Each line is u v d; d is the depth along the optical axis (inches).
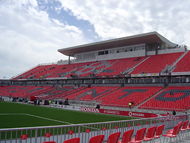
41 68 3127.5
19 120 886.4
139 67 1744.6
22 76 2984.7
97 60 2440.9
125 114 1121.4
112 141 300.5
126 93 1535.4
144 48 1998.0
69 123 848.9
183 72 1354.6
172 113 1026.7
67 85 2317.9
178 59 1624.0
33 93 2292.1
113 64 2097.7
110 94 1601.9
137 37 1870.1
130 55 2105.1
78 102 1608.0
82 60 2642.7
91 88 1935.3
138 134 355.3
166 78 1501.0
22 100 1971.0
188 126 545.3
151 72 1553.9
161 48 1962.4
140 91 1501.0
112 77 1786.4
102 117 1055.6
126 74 1688.0
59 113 1192.2
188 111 1003.9
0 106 1482.5
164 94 1320.1
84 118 1004.6
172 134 418.0
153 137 394.9
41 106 1622.8
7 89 2854.3
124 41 2020.2
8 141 360.2
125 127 509.4
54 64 3115.2
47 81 2605.8
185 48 1753.2
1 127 721.6
